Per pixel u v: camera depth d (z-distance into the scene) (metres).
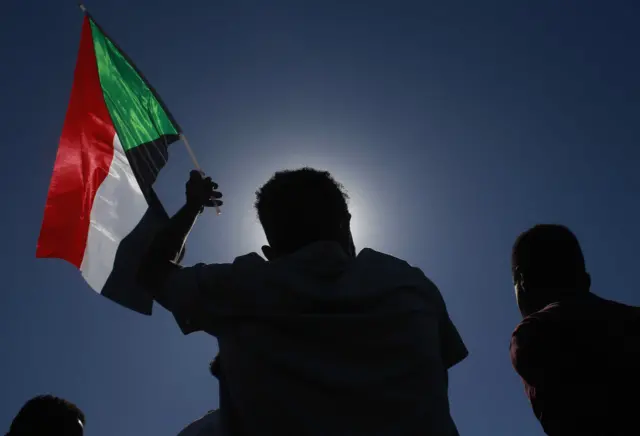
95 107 4.12
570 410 2.95
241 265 2.20
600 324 3.10
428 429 1.98
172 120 4.19
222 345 2.12
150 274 2.41
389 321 2.10
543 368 3.07
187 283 2.22
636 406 2.88
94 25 4.36
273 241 2.43
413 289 2.22
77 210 3.79
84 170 3.93
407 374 2.04
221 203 2.77
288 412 1.94
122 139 3.91
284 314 2.07
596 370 2.98
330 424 1.93
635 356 2.97
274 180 2.53
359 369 2.02
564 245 3.51
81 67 4.25
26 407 4.26
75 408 4.44
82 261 3.65
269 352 2.02
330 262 2.22
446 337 2.31
